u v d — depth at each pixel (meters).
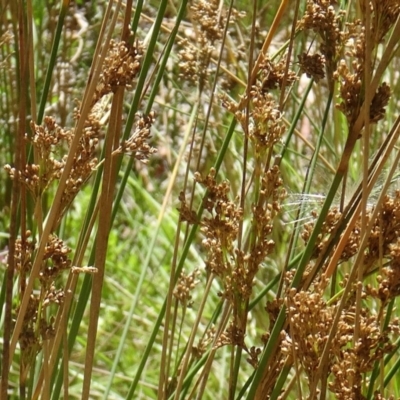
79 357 1.29
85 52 1.41
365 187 0.58
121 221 1.74
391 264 0.61
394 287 0.61
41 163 0.61
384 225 0.62
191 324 1.31
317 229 0.61
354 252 0.65
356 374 0.59
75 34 1.39
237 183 1.16
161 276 1.53
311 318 0.59
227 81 1.00
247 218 1.08
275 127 0.64
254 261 0.64
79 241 0.66
